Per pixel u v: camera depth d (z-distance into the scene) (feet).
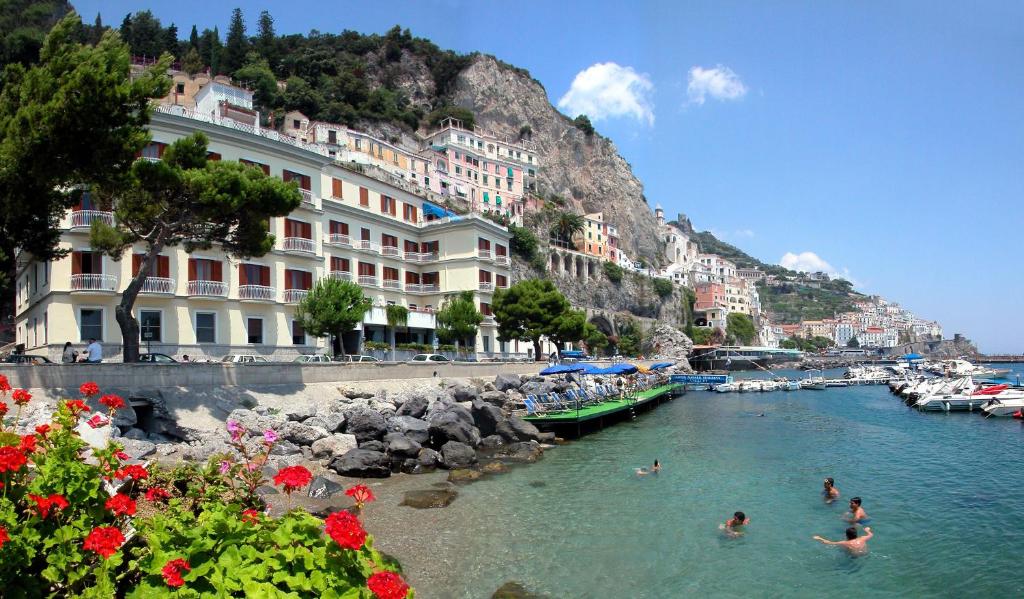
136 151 72.38
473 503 64.13
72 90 63.52
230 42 405.39
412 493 66.54
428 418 105.60
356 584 19.72
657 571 45.68
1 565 17.19
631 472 81.66
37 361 101.65
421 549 49.08
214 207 86.69
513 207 415.64
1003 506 64.64
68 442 22.26
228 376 93.30
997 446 105.40
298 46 460.14
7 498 19.45
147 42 376.89
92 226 96.73
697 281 619.67
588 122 589.73
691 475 79.77
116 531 18.51
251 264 144.15
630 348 379.76
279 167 151.84
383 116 414.82
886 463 89.10
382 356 182.70
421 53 507.71
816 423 141.38
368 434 89.66
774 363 568.82
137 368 81.00
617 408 138.72
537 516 59.36
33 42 250.78
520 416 124.06
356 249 184.34
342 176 184.34
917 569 46.98
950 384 177.88
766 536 54.08
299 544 20.40
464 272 214.48
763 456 94.99
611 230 505.25
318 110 379.14
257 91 363.76
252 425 83.61
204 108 239.30
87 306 120.26
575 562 47.09
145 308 127.24
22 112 63.93
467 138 411.54
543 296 210.38
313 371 109.09
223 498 28.50
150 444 66.90
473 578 43.39
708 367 476.54
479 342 214.69
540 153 532.73
